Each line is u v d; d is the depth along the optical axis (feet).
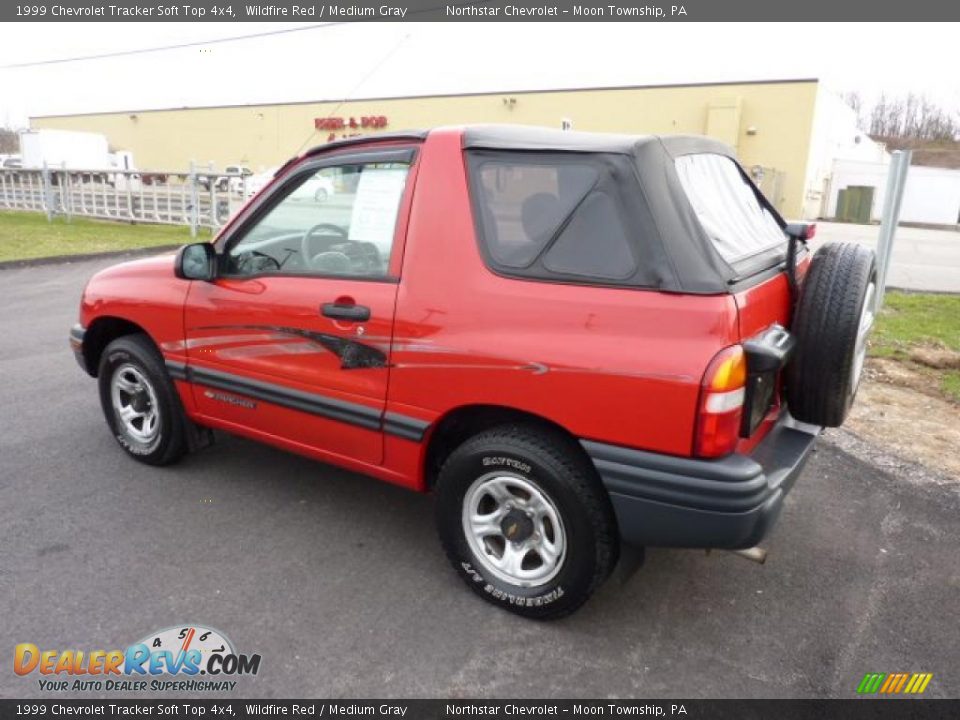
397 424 10.34
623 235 8.67
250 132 146.82
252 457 14.97
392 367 10.21
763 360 8.29
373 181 10.72
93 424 16.57
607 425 8.63
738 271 8.98
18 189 68.18
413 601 10.35
